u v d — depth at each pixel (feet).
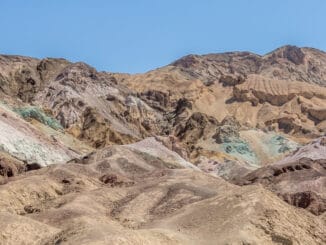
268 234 175.73
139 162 369.09
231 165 521.24
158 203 231.50
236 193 196.85
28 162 371.97
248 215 181.57
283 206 192.24
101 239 155.43
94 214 209.15
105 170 331.98
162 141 531.91
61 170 288.92
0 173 308.40
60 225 191.01
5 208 221.05
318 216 228.43
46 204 229.66
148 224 199.52
